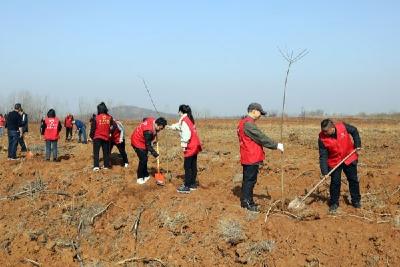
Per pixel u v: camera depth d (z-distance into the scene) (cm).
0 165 1258
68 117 2358
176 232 795
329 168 828
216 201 857
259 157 803
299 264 700
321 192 949
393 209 831
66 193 1002
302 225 762
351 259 701
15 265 806
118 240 825
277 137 2273
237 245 736
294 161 1305
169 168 1208
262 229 753
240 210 808
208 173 1158
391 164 1252
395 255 695
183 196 888
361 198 900
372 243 722
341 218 789
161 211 852
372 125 3497
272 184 1028
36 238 860
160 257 760
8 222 929
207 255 741
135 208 890
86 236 859
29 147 1744
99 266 773
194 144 905
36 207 962
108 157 1145
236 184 1027
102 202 938
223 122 4097
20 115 1393
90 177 1068
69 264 795
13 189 1065
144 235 815
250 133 791
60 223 902
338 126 812
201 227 790
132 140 995
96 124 1112
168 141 1959
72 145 1862
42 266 798
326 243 725
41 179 1089
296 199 827
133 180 1035
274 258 710
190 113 918
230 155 1433
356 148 820
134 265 758
